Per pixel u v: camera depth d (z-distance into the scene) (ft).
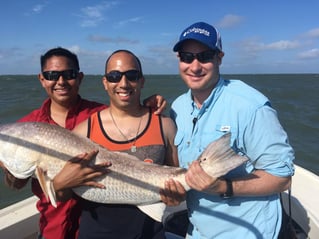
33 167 3.42
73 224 3.80
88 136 3.52
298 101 26.17
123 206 3.47
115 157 3.41
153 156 3.43
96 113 3.59
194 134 3.32
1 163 3.48
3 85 49.52
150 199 3.42
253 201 3.13
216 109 3.22
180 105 3.62
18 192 8.87
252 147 3.04
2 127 3.53
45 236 3.79
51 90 3.80
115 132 3.46
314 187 5.01
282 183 3.00
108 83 3.38
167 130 3.53
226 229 3.19
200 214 3.32
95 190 3.41
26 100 25.94
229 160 2.95
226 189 2.98
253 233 3.10
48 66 3.75
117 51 3.40
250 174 3.07
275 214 3.18
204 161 3.03
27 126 3.48
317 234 4.00
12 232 4.21
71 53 3.87
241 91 3.17
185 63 3.26
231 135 3.10
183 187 3.29
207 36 3.14
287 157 2.98
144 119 3.50
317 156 11.69
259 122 2.98
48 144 3.38
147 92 36.19
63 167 3.31
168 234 4.20
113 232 3.42
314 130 15.39
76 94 3.97
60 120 3.93
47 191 3.30
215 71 3.23
